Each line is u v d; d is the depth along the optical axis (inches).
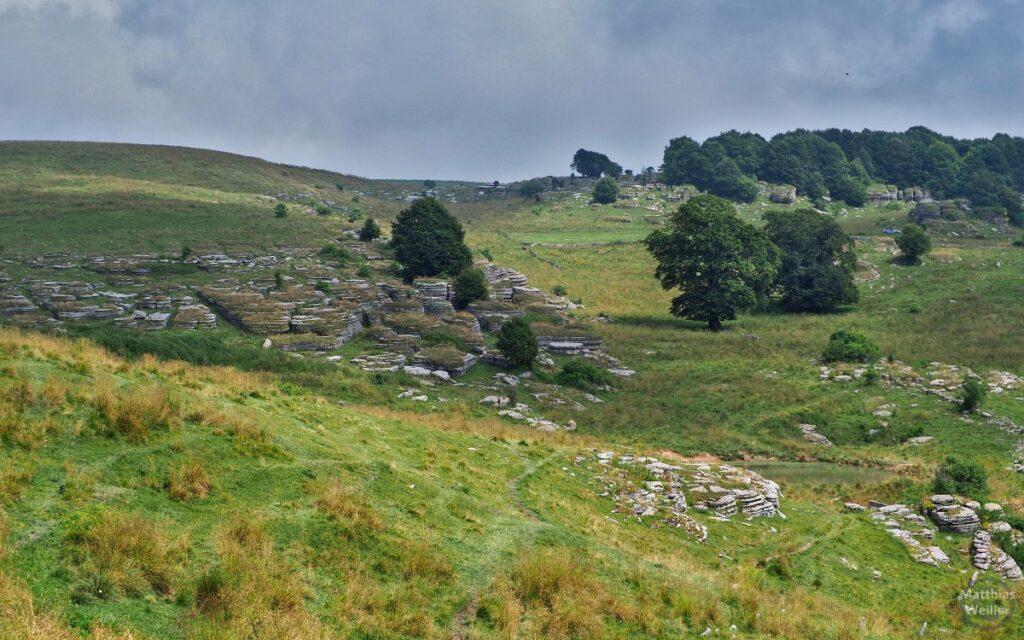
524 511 1091.9
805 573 1171.3
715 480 1462.8
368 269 3604.8
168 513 724.7
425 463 1149.1
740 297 3513.8
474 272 3334.2
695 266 3528.5
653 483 1397.6
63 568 587.2
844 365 2876.5
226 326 2610.7
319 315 2709.2
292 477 898.7
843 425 2329.0
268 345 2401.6
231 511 770.2
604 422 2223.2
